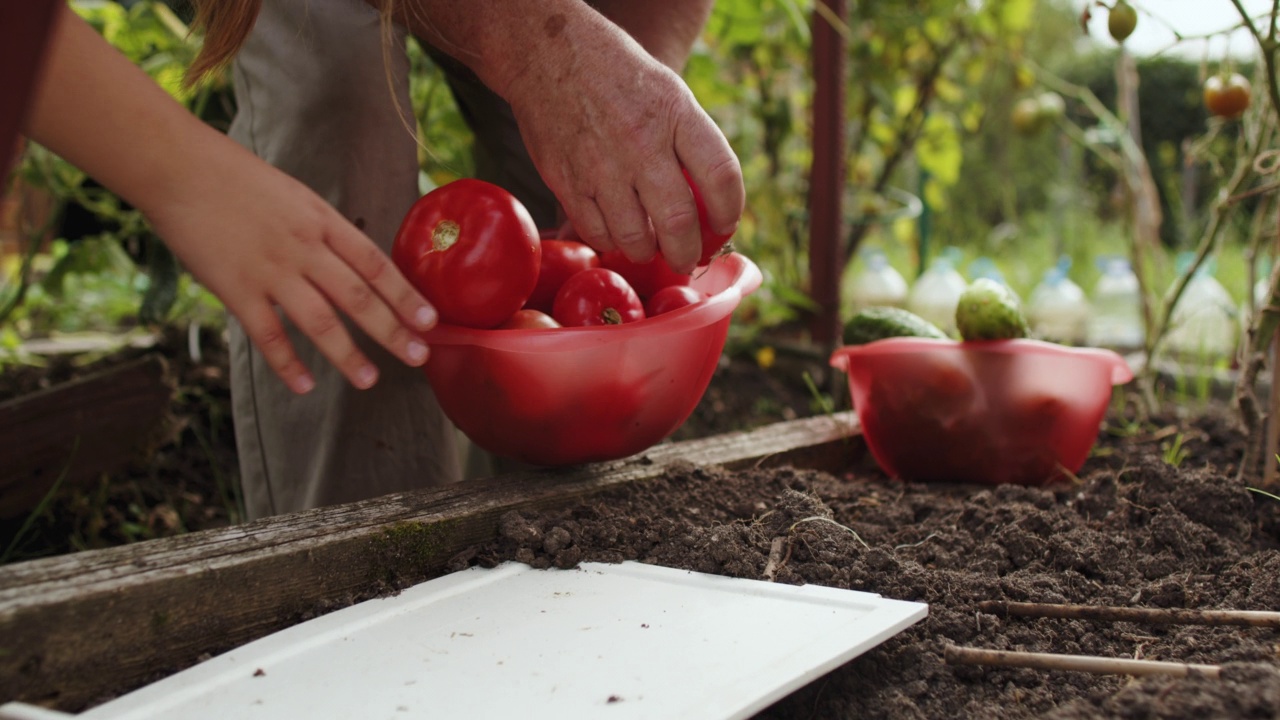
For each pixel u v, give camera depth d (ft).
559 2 4.22
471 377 4.67
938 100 15.28
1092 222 23.85
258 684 3.22
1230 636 3.84
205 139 3.59
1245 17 5.64
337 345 3.95
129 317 13.00
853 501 5.57
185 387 8.86
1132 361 10.21
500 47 4.26
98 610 3.27
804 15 11.49
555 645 3.48
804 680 3.19
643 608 3.81
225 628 3.62
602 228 4.35
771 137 13.12
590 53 4.13
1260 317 5.98
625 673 3.25
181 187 3.56
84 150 3.43
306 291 3.84
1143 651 3.84
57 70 3.26
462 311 4.50
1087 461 7.10
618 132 4.08
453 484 4.89
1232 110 6.84
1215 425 7.48
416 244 4.48
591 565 4.31
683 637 3.52
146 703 3.07
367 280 3.92
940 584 4.23
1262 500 5.57
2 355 9.78
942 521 5.22
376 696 3.13
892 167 13.70
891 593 4.15
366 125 5.30
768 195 12.92
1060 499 5.86
